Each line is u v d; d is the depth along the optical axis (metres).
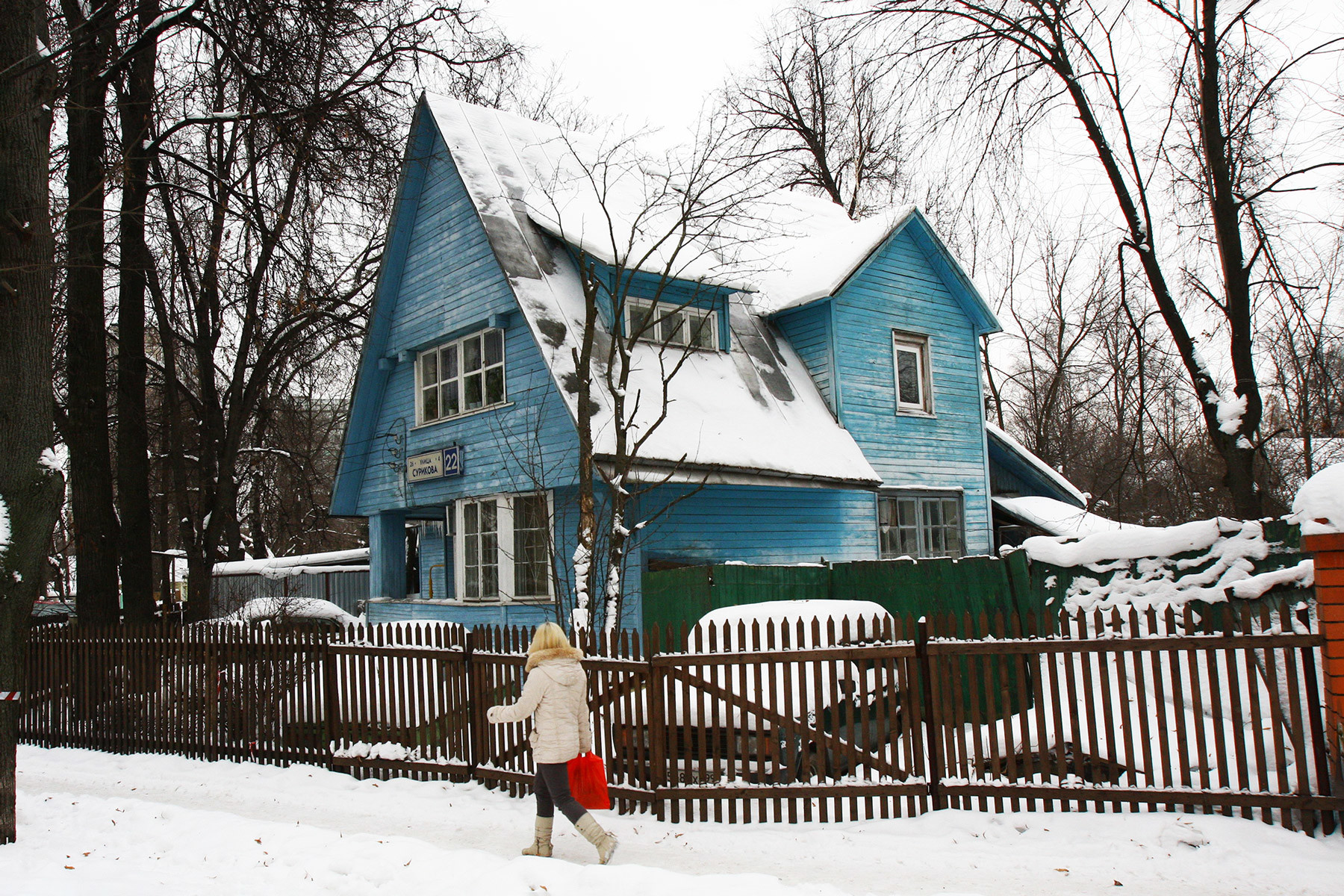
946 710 6.05
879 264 16.48
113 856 5.95
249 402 18.20
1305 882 4.76
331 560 22.64
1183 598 8.31
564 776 5.50
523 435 12.85
